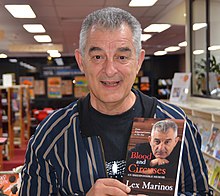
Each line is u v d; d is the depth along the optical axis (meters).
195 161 1.23
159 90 16.20
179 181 1.22
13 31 8.76
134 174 1.12
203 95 5.55
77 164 1.21
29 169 1.27
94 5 6.07
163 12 6.79
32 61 15.91
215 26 5.20
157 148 1.13
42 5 5.96
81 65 1.22
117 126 1.22
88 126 1.23
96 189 1.09
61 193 1.24
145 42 11.26
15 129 9.10
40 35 9.53
